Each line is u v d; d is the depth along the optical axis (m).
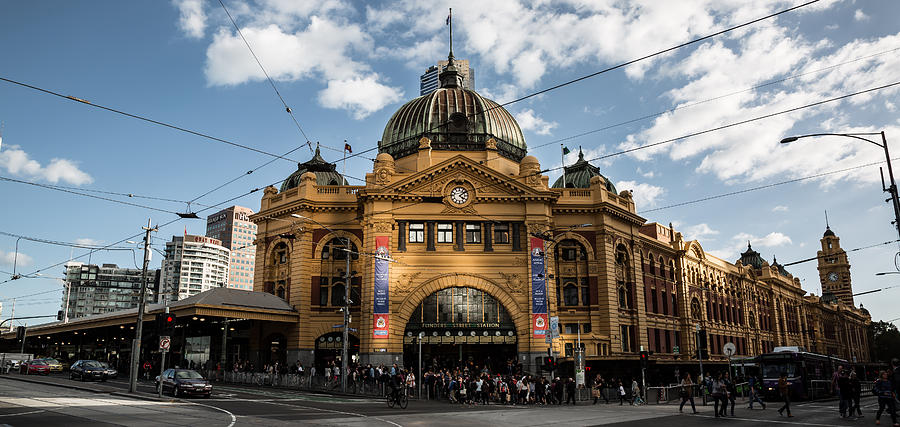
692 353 69.75
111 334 71.81
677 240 72.12
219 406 29.31
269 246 60.16
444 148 60.56
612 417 28.27
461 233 54.12
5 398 29.38
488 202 54.72
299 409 29.09
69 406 26.55
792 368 43.81
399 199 54.19
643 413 31.19
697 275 76.94
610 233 58.09
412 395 43.06
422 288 52.53
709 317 78.62
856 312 161.00
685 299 71.25
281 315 53.19
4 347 95.25
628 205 62.56
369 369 45.31
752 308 94.50
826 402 42.25
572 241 58.25
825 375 50.03
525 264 53.59
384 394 41.09
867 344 169.88
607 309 55.72
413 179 54.19
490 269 53.34
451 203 54.25
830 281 166.50
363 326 51.84
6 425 19.62
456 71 68.94
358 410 29.89
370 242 53.28
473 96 65.00
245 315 50.34
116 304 166.00
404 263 52.94
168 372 36.81
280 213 59.19
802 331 114.06
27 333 76.31
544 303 52.00
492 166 59.19
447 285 52.75
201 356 63.31
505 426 23.78
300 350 53.75
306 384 45.75
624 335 58.41
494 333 52.22
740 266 91.50
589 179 66.38
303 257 55.94
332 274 56.56
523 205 54.94
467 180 54.75
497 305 52.94
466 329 52.22
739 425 24.72
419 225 54.53
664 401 42.50
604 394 42.22
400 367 48.94
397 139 63.81
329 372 45.69
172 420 22.44
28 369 56.97
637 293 60.75
